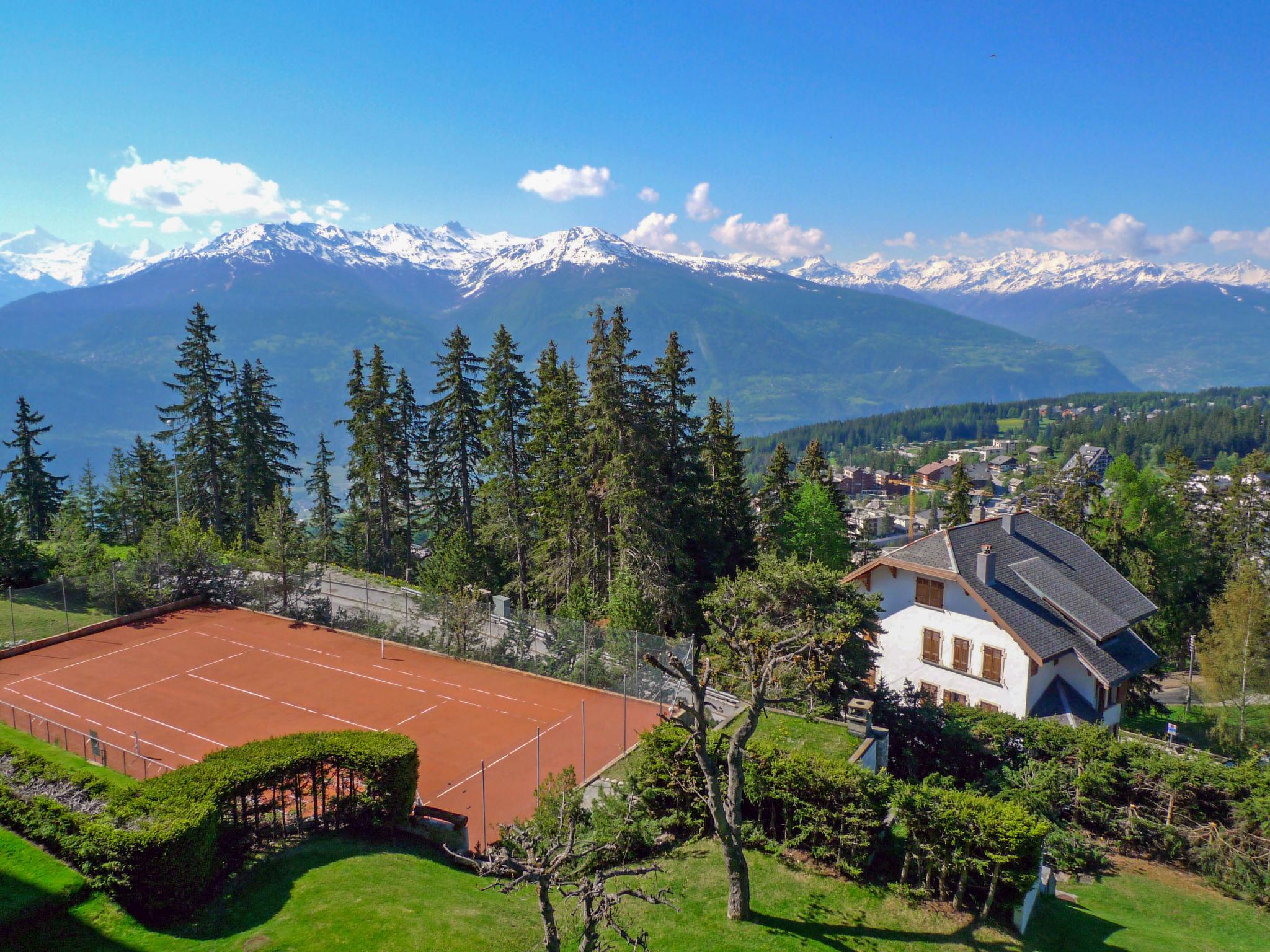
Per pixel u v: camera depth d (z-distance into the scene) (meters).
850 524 79.44
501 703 33.31
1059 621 35.50
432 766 27.69
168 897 15.95
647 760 20.72
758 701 15.75
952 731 27.44
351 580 51.91
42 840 17.83
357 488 62.09
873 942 15.45
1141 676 45.78
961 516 68.69
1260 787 22.94
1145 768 24.50
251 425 65.12
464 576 43.28
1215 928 19.88
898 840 18.89
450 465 58.41
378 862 18.84
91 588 44.62
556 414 48.19
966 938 15.87
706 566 49.47
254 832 19.45
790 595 31.11
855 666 29.53
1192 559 63.62
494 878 18.72
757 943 15.16
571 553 46.41
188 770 19.22
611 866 18.41
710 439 54.34
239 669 37.38
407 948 14.79
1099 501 60.78
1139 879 22.73
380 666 37.97
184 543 48.59
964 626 35.50
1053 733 26.38
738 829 15.82
